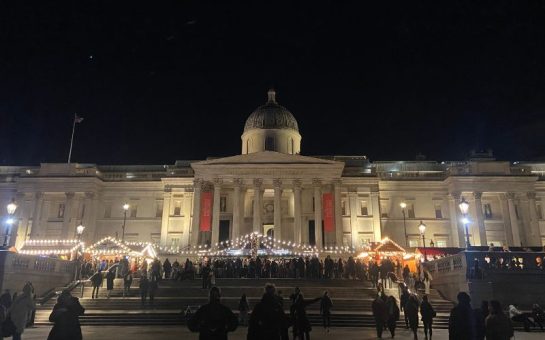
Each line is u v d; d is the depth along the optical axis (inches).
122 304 1235.2
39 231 2456.9
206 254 2048.5
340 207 2262.6
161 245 2362.2
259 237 2149.4
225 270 1633.9
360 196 2456.9
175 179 2468.0
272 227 2456.9
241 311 991.6
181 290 1364.4
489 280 1166.3
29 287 650.2
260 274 1614.2
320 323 1058.7
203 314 370.3
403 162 2842.0
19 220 2436.0
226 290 1370.6
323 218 2322.8
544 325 986.1
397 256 1824.6
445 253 1841.8
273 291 422.0
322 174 2303.2
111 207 2544.3
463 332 443.8
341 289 1385.3
